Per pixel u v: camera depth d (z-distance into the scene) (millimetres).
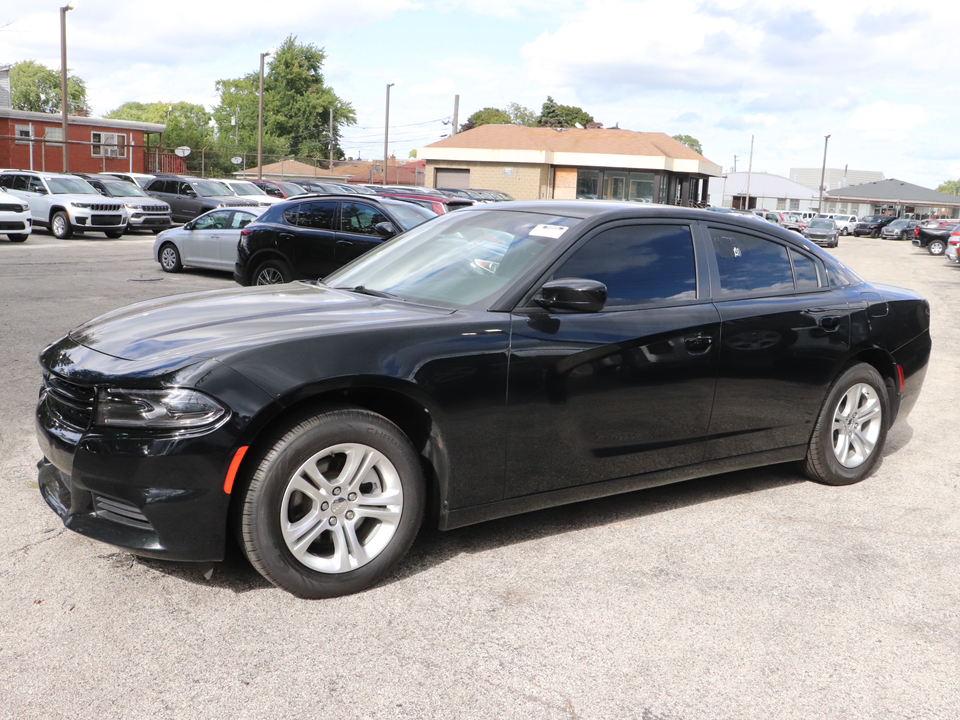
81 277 13445
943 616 3199
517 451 3443
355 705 2486
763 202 91938
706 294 3988
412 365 3131
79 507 3027
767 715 2529
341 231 10820
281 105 89125
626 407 3682
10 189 22656
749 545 3791
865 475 4781
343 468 3107
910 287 18438
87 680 2559
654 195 41531
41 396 3377
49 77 86375
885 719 2529
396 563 3254
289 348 2988
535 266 3570
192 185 25828
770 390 4180
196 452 2814
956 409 6797
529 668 2725
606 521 4008
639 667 2758
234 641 2805
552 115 80250
